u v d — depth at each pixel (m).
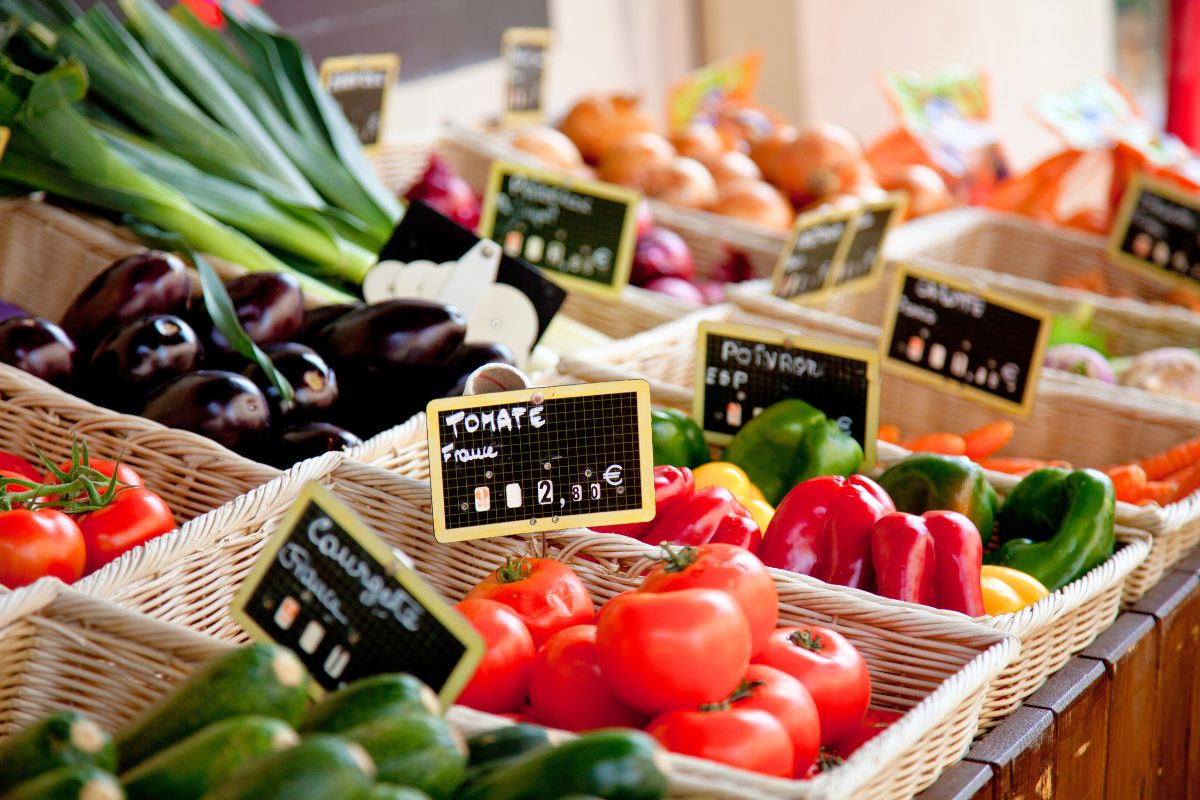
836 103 5.30
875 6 5.34
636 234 3.31
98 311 2.14
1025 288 3.12
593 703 1.37
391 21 4.13
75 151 2.51
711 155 3.90
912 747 1.34
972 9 5.73
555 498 1.70
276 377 2.04
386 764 1.05
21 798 0.95
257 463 1.92
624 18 5.07
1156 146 3.85
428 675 1.29
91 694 1.43
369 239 2.94
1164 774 2.05
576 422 1.69
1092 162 4.18
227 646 1.37
